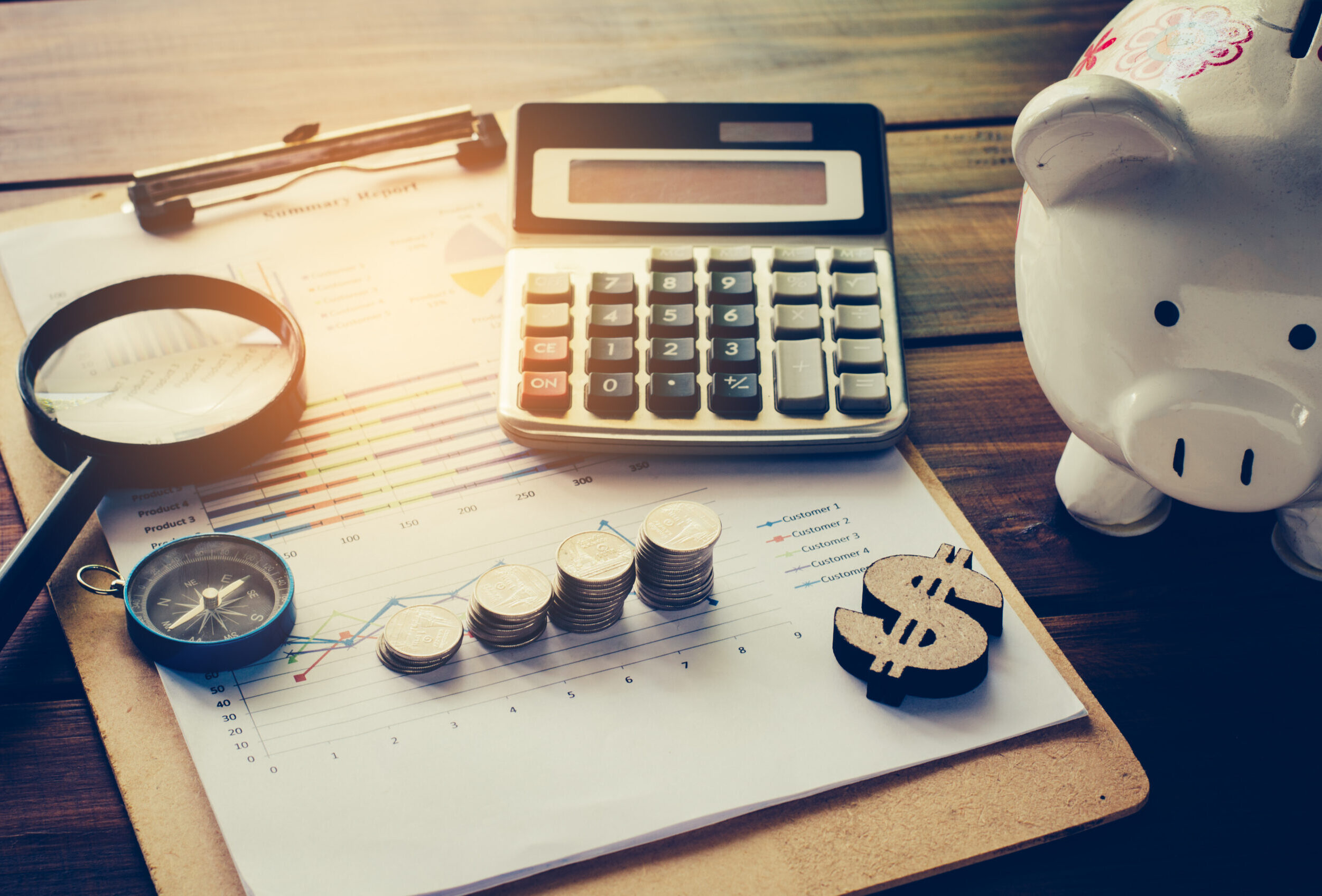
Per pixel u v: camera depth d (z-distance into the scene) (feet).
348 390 1.82
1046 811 1.32
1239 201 1.11
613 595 1.46
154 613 1.45
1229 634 1.55
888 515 1.66
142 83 2.41
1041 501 1.73
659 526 1.50
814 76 2.52
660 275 1.82
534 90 2.44
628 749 1.35
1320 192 1.09
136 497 1.65
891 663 1.39
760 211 1.92
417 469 1.71
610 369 1.73
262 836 1.26
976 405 1.87
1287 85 1.11
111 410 1.68
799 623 1.51
